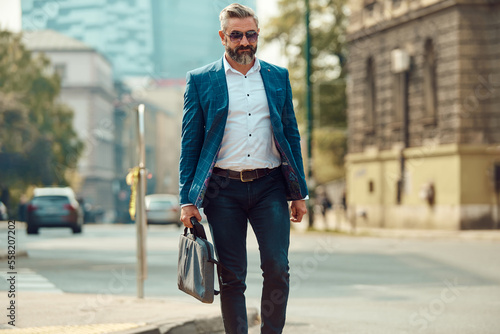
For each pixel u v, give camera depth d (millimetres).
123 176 95500
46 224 32094
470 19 31891
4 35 49594
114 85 93062
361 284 13133
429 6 33375
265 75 5816
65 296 10188
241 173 5684
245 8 5672
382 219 37438
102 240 26859
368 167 38938
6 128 48906
